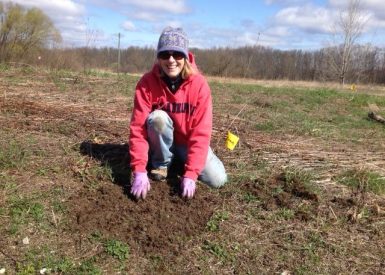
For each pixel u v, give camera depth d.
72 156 3.63
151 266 2.56
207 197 3.23
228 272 2.58
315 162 4.13
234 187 3.41
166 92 3.14
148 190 3.14
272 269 2.63
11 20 19.44
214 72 19.36
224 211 3.10
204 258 2.66
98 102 5.78
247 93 8.75
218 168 3.34
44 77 7.53
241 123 5.48
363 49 33.03
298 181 3.54
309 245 2.86
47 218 2.83
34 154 3.61
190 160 3.17
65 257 2.55
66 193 3.09
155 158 3.33
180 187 3.21
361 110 7.87
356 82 32.84
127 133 4.34
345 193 3.53
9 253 2.54
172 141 3.26
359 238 2.98
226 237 2.86
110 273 2.49
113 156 3.71
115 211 2.94
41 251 2.58
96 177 3.33
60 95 6.02
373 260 2.78
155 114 3.12
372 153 4.67
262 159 4.04
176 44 2.97
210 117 3.21
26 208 2.88
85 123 4.55
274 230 2.97
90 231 2.76
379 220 3.19
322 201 3.35
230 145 4.08
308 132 5.34
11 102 5.12
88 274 2.45
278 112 6.62
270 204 3.22
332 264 2.71
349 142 5.11
